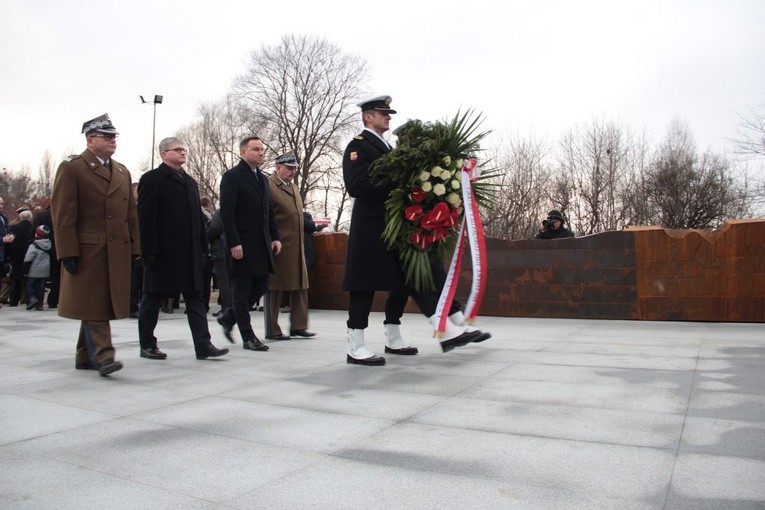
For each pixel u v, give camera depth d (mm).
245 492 2594
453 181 5266
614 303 8406
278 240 6875
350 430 3412
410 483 2650
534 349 6004
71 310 5047
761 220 7879
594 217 35500
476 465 2838
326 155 46125
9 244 13000
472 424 3469
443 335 5234
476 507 2400
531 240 8828
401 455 2998
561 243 8672
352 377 4852
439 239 5336
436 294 5656
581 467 2770
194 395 4320
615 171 36250
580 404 3820
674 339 6477
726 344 6062
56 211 5035
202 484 2689
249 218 6531
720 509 2318
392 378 4777
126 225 5312
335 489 2604
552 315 8734
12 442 3289
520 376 4719
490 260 9047
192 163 48812
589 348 5984
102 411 3906
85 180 5129
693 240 8016
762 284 7754
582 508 2363
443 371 5008
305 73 45094
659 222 36250
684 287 8070
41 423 3645
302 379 4809
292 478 2734
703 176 36250
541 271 8781
